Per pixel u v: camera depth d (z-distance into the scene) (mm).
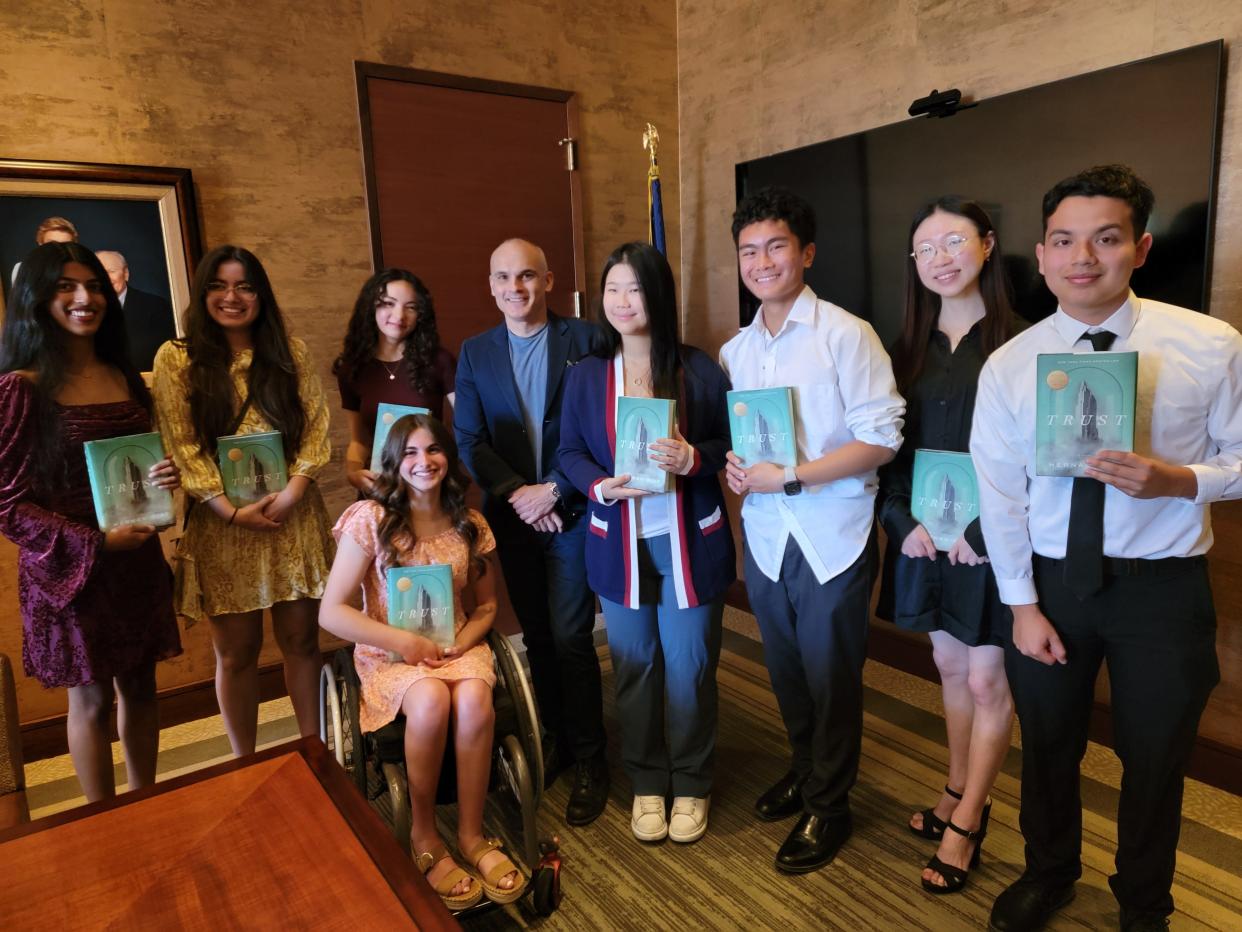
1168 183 2082
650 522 1905
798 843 1906
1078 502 1427
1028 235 2377
